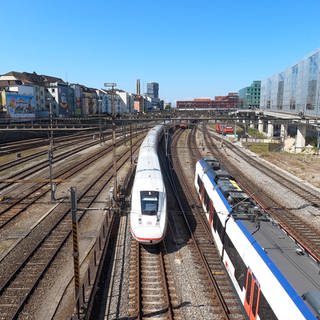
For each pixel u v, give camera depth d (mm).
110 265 16297
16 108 81375
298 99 69125
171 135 81125
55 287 14305
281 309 9289
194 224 22062
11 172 36875
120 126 97188
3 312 12633
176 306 13234
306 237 20703
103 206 24844
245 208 15586
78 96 120188
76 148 57188
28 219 22047
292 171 40750
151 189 19688
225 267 15312
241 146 64875
